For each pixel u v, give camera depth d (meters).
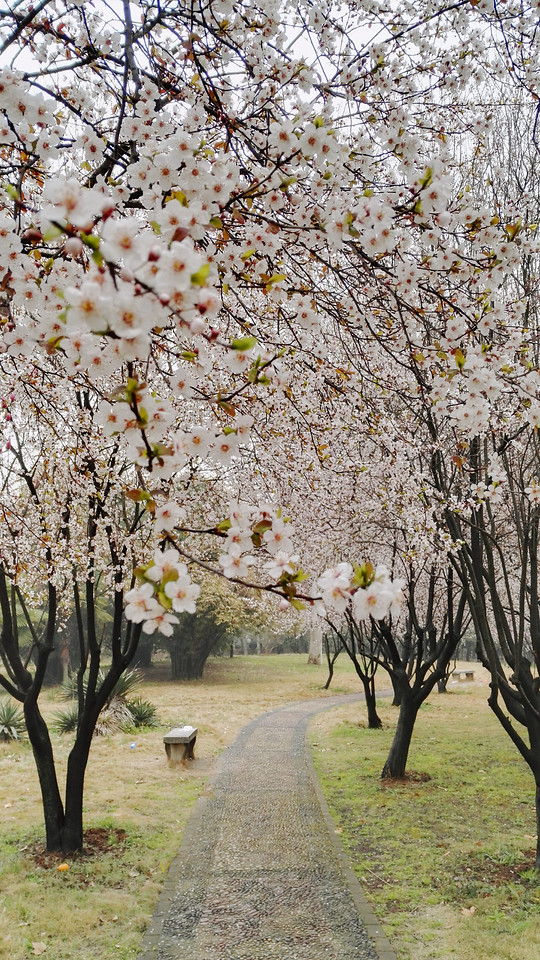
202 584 17.62
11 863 5.11
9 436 5.66
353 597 1.38
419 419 5.30
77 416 5.39
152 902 4.54
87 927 4.14
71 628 19.12
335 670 24.00
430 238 2.29
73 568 6.25
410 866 5.18
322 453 5.18
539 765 5.14
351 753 9.55
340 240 2.05
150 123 2.43
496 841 5.71
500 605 5.26
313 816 6.52
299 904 4.52
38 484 6.19
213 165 1.91
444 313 3.19
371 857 5.41
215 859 5.36
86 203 1.10
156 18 2.50
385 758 9.20
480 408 2.84
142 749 9.62
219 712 13.63
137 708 11.74
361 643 11.80
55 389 4.97
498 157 5.30
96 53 2.66
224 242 2.41
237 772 8.38
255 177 2.28
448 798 7.18
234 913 4.38
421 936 4.05
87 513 5.98
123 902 4.51
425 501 6.09
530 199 4.89
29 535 6.04
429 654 8.39
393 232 2.04
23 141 2.12
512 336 3.55
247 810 6.70
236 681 20.59
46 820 5.47
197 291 1.08
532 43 3.43
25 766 8.57
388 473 6.32
